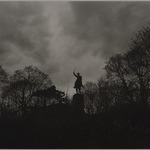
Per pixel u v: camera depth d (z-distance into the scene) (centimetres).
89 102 7031
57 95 5978
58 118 4325
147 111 4253
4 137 3222
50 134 3259
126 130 3369
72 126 3553
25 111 5631
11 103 6850
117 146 2914
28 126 3638
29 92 7156
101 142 3022
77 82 5375
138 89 5681
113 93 6562
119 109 4459
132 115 4094
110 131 3300
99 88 7112
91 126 3503
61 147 2900
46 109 4975
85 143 2998
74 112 4816
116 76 6372
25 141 3112
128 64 6025
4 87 7062
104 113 4356
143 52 5775
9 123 3756
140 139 3158
